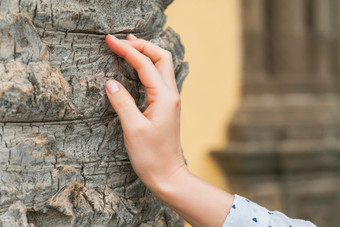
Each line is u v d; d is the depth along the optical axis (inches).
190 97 189.9
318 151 182.5
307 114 199.5
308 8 211.5
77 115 34.1
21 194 32.4
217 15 195.2
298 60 208.2
